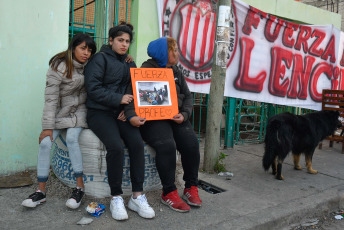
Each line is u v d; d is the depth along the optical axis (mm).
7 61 3213
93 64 2709
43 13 3355
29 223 2438
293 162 4664
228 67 5055
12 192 2979
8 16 3160
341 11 8992
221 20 3812
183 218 2693
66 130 2842
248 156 4996
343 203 3562
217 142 3988
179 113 3047
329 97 5984
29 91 3383
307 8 6695
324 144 6328
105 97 2652
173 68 3125
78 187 2766
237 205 3053
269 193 3432
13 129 3338
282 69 5809
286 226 2951
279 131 3775
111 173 2611
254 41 5305
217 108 3910
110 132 2652
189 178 2992
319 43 6336
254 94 5480
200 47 4770
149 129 2861
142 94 2816
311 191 3562
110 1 3990
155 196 3100
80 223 2465
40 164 2689
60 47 3523
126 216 2568
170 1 4387
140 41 4332
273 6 6031
